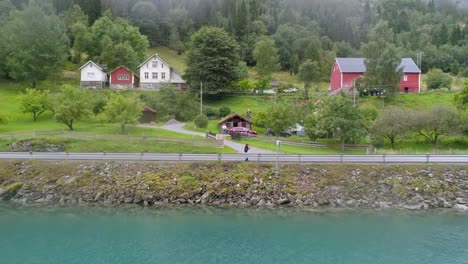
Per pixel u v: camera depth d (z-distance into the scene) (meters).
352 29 176.88
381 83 84.00
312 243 32.88
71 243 32.94
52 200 43.06
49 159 48.59
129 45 108.75
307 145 60.97
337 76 95.12
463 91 69.12
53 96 73.19
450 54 140.62
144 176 44.69
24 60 85.00
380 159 47.56
